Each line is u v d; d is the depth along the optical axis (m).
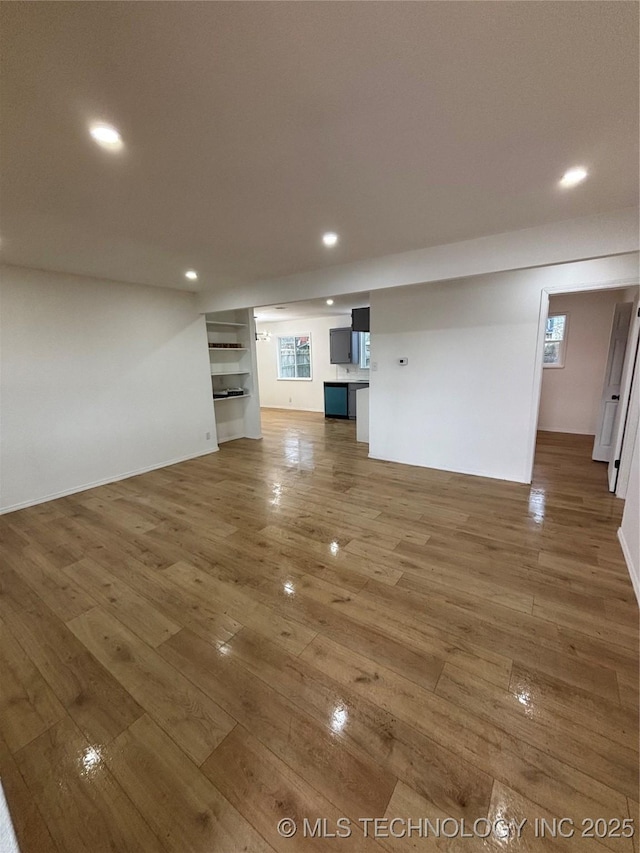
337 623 1.97
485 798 1.18
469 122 1.39
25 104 1.22
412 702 1.51
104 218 2.28
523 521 3.09
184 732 1.42
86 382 4.06
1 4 0.87
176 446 5.10
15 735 1.43
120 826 1.14
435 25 0.96
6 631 1.98
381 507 3.44
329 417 8.46
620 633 1.85
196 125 1.38
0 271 3.38
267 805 1.18
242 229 2.54
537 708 1.47
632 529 2.44
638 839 1.08
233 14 0.92
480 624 1.93
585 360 5.86
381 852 1.07
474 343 4.03
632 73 1.13
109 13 0.91
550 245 2.56
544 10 0.93
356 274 3.54
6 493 3.53
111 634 1.94
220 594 2.24
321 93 1.22
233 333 6.29
